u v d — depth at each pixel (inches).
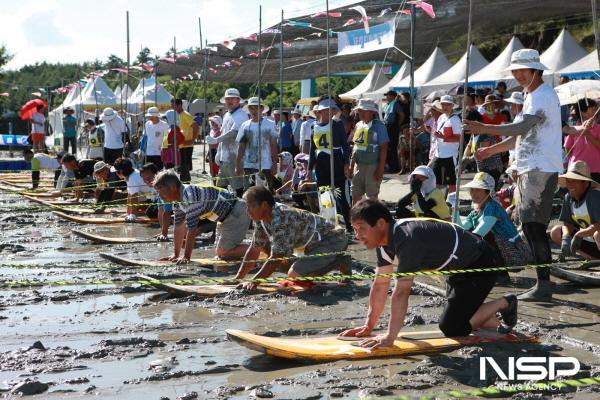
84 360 227.8
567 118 576.4
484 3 713.6
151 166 487.2
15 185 914.7
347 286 327.0
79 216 627.2
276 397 191.3
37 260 415.2
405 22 753.6
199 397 193.3
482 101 642.2
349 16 675.4
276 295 312.3
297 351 218.1
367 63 1010.7
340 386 197.6
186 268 373.4
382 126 461.7
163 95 1165.1
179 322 273.7
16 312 293.6
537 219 290.2
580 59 712.4
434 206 368.5
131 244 474.0
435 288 315.0
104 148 766.5
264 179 502.0
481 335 237.1
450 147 484.7
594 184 335.3
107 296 320.5
